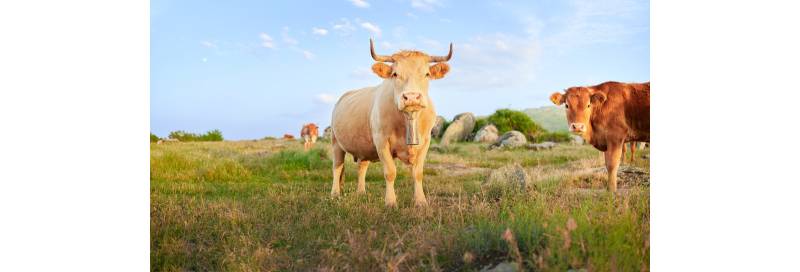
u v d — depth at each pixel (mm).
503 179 8016
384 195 7812
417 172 7039
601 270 3445
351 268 4262
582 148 19531
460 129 29156
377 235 5133
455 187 8656
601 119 7816
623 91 7805
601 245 3664
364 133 7625
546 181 8328
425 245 4309
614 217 4410
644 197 5742
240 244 5117
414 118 6430
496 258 4020
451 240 4391
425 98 6211
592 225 4137
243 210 6625
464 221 5516
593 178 8883
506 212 5391
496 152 18406
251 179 10523
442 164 13719
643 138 7902
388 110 6809
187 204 6961
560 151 18281
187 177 10188
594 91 7785
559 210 4773
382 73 6555
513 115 30328
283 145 21359
